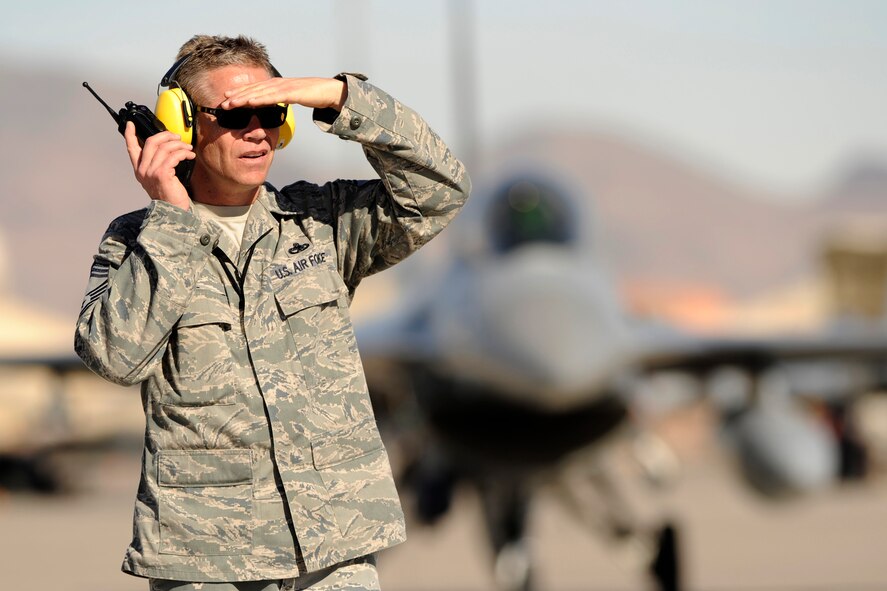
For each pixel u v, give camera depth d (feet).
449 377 100.37
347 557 31.48
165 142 31.73
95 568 154.71
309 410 31.86
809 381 301.43
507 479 106.32
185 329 31.55
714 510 264.31
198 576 30.99
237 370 31.68
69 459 311.47
